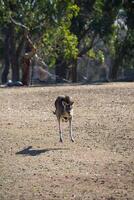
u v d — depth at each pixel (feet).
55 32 277.85
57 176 83.97
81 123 125.90
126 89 188.65
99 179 81.76
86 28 331.57
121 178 82.17
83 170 86.94
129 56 359.25
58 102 107.76
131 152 98.73
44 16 276.82
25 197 74.38
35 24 278.05
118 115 135.85
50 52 279.69
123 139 109.09
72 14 283.79
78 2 323.57
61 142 107.45
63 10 278.26
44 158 95.30
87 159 93.81
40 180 82.23
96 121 128.06
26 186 79.56
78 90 190.29
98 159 93.71
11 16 271.69
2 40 373.20
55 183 80.38
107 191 75.82
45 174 85.30
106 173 84.99
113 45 357.61
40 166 90.17
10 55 331.77
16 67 323.57
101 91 184.65
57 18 277.64
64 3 278.05
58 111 107.14
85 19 328.08
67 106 106.52
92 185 78.89
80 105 154.40
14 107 155.22
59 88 202.18
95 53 369.09
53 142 107.76
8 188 79.05
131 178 82.12
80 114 138.62
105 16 326.03
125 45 352.49
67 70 342.85
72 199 72.54
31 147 104.06
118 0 314.35
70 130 107.86
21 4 275.18
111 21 327.67
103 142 107.04
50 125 124.88
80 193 75.15
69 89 194.80
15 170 88.43
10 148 103.76
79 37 331.16
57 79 324.80
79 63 558.97
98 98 167.43
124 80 266.57
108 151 99.86
